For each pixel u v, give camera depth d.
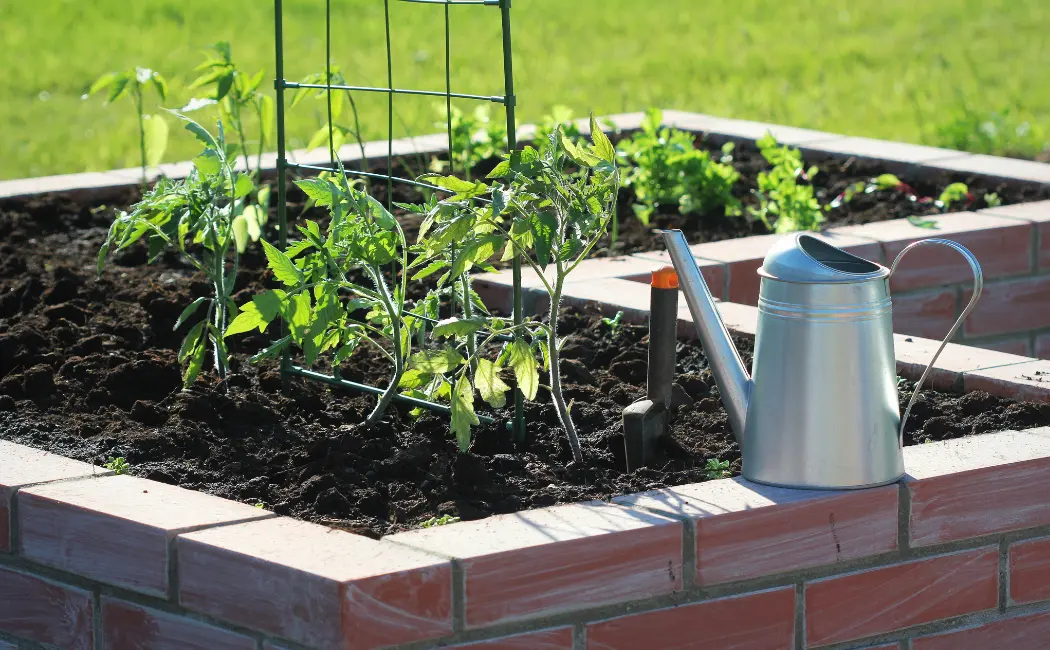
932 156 7.23
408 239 5.86
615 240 5.98
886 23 16.09
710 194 6.49
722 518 3.02
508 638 2.86
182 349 3.80
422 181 4.16
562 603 2.90
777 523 3.07
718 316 3.33
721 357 3.30
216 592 2.90
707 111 11.14
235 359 4.47
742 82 12.61
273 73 12.79
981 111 10.55
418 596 2.76
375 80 12.71
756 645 3.10
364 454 3.55
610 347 4.48
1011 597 3.36
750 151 7.82
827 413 3.12
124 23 15.68
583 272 5.25
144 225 4.40
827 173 7.22
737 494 3.14
